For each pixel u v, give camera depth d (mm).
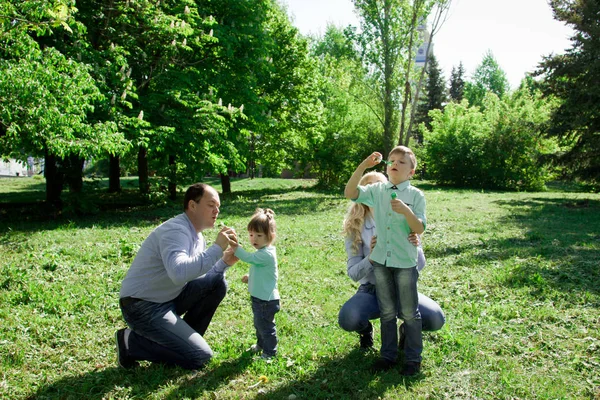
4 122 9805
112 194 22094
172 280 3684
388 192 3771
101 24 14367
